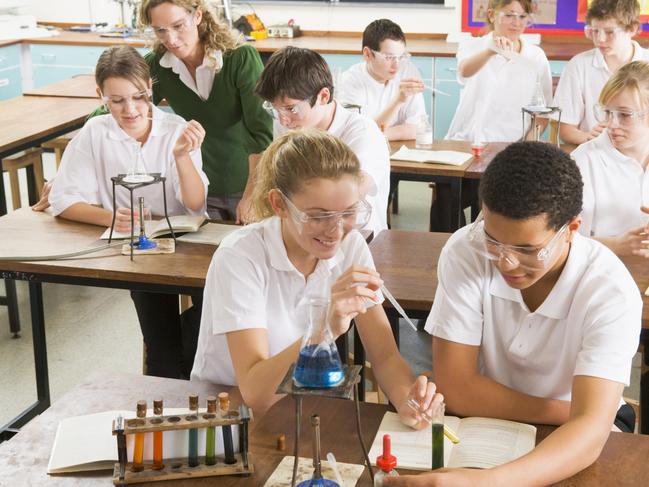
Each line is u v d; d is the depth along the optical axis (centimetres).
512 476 150
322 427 174
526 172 153
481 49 475
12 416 325
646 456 163
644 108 286
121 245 284
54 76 690
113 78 298
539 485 153
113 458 161
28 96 516
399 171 390
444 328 184
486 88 470
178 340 302
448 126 634
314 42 660
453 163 389
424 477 148
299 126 288
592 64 431
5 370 362
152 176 277
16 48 681
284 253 187
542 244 157
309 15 689
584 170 300
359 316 195
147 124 311
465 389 182
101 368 365
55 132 441
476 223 181
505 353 188
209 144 371
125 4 711
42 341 305
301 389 138
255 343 182
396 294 245
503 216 155
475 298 183
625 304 171
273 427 174
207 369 203
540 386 188
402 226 535
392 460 149
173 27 338
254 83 352
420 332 385
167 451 160
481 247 171
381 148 301
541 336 182
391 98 439
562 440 157
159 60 360
